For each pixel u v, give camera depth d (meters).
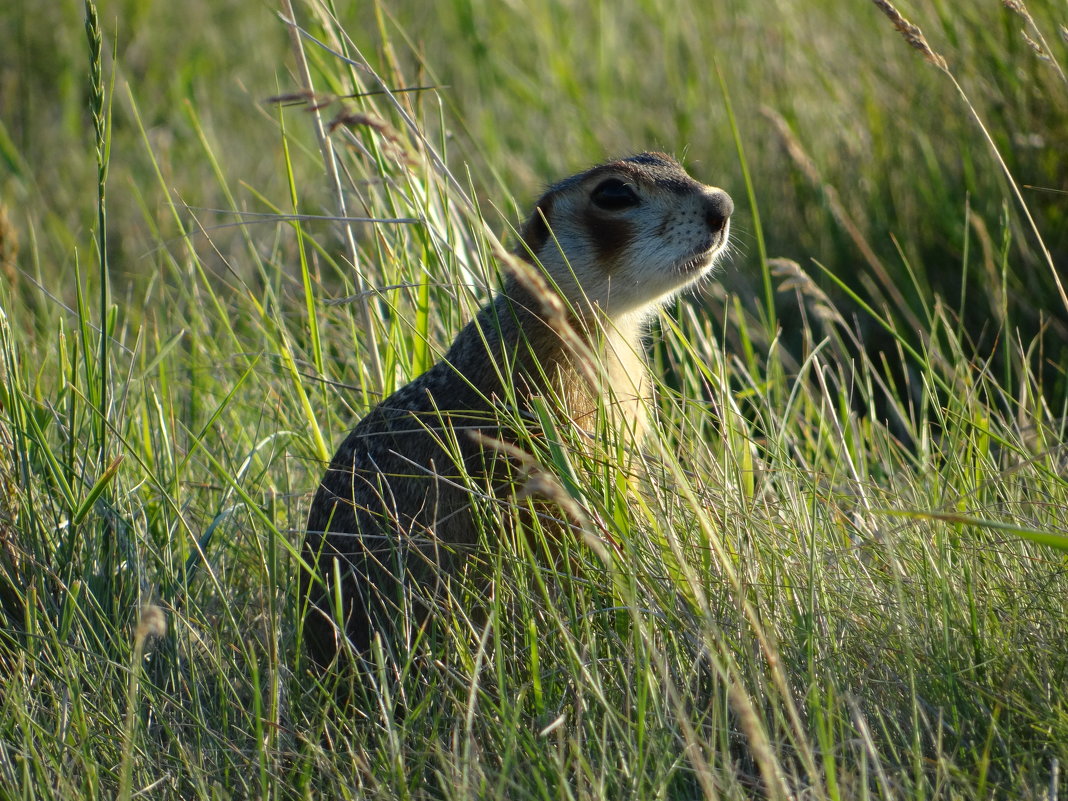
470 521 10.13
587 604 9.35
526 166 20.86
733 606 8.65
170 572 10.11
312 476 12.20
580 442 9.80
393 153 8.34
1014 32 15.62
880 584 9.17
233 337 13.32
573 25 25.42
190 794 8.31
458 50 24.80
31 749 8.18
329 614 10.33
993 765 7.30
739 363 12.98
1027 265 14.81
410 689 9.27
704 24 22.81
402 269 13.16
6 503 10.80
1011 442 10.98
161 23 26.84
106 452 11.02
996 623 8.51
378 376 12.23
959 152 16.50
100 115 10.34
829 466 12.36
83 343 10.80
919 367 14.88
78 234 19.69
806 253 17.02
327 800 8.04
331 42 13.22
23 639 9.73
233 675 9.55
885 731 7.35
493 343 10.63
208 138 22.34
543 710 8.22
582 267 11.16
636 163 11.32
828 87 18.56
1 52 25.48
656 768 7.36
